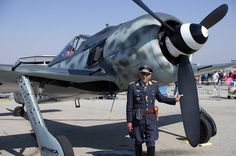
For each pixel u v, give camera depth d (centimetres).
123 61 607
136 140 552
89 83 689
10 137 841
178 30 553
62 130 945
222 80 3005
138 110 545
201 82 3072
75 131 927
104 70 643
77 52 748
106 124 1049
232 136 825
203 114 717
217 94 2408
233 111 1388
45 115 1302
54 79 650
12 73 591
